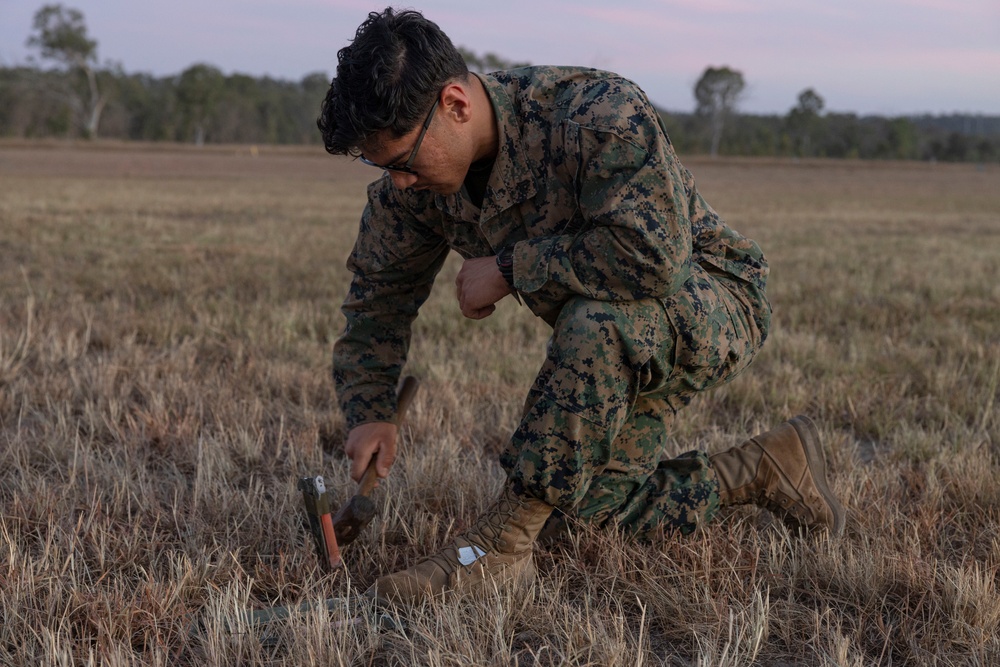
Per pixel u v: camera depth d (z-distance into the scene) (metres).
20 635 1.91
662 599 2.07
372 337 2.40
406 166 1.88
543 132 1.96
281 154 63.41
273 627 1.95
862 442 3.51
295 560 2.28
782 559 2.27
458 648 1.84
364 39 1.78
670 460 2.45
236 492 2.65
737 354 2.16
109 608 1.95
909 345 5.05
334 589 2.17
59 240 9.77
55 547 2.22
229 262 8.30
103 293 6.36
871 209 22.22
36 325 4.87
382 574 2.24
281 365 4.17
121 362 4.26
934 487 2.73
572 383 1.96
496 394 3.82
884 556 2.22
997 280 7.95
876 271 8.70
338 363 2.42
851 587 2.13
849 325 5.63
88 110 87.81
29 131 83.25
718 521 2.48
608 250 1.88
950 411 3.72
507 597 2.01
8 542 2.26
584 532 2.35
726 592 2.12
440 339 4.93
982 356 4.66
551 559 2.32
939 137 109.06
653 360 2.01
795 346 4.88
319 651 1.82
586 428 1.99
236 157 55.03
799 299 6.81
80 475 2.87
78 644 1.90
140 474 2.78
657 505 2.35
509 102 1.96
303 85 112.75
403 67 1.75
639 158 1.88
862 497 2.66
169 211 15.38
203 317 5.33
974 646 1.87
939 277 7.98
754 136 106.62
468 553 2.09
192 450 3.05
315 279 7.42
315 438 3.19
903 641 1.96
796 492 2.39
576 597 2.14
